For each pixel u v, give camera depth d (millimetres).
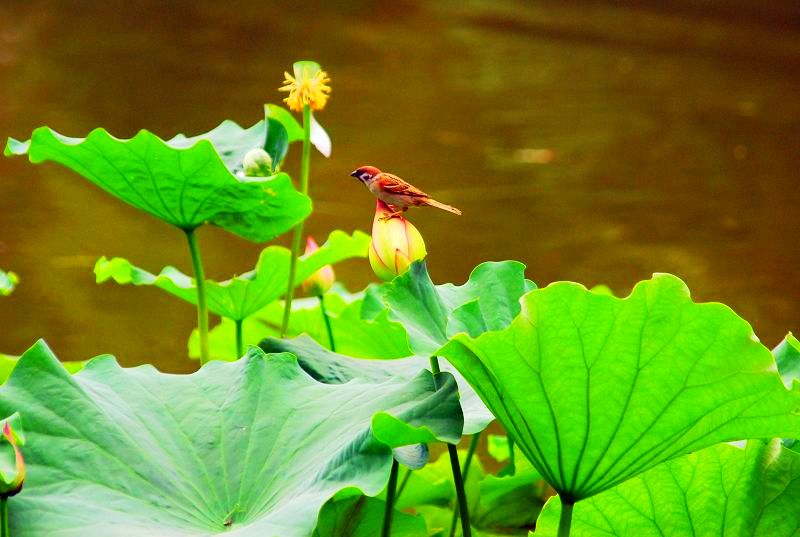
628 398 14547
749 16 64875
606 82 49062
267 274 15125
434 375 14680
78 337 22047
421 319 14719
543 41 57125
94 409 14688
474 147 38219
